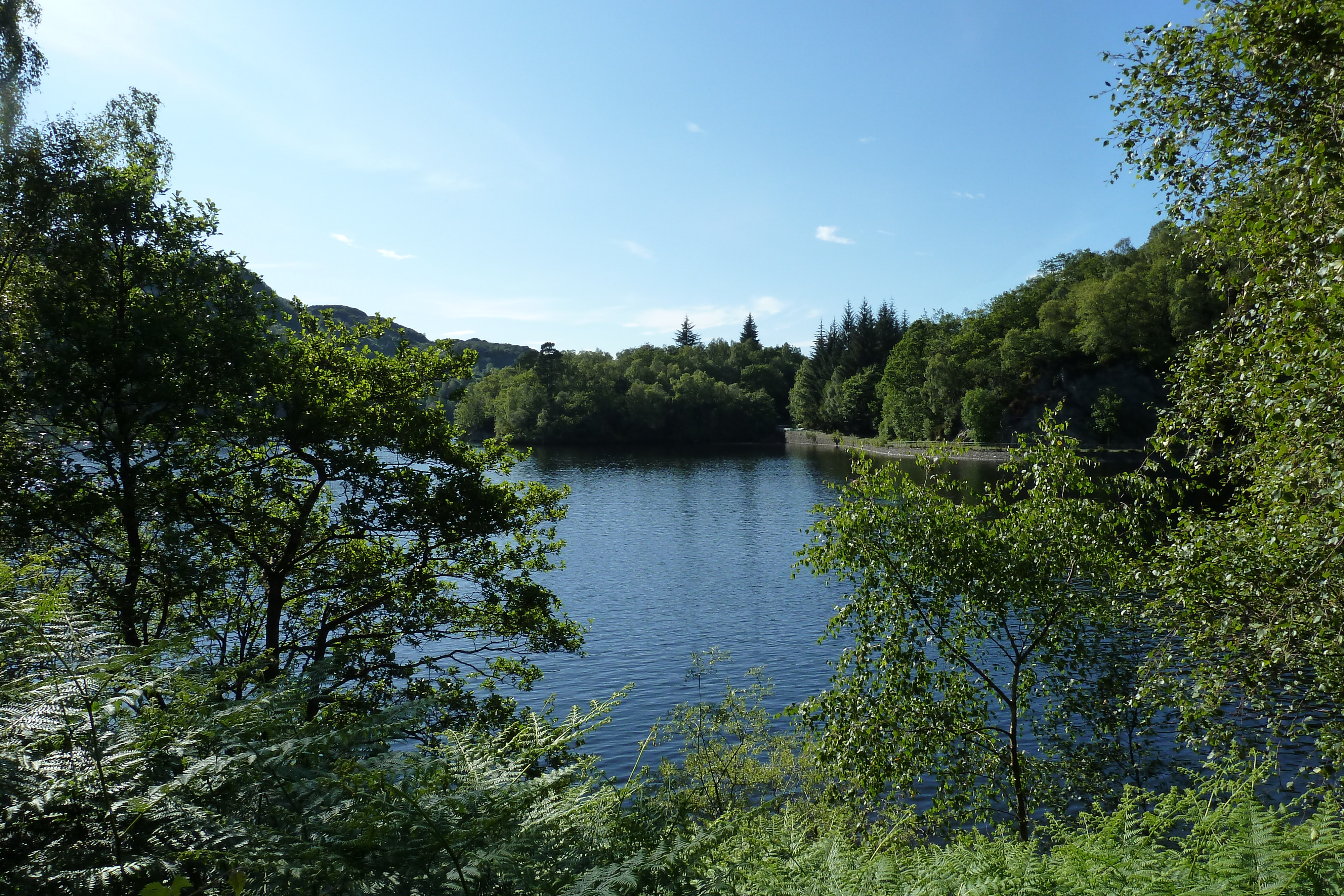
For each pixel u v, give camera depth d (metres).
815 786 11.85
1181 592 9.25
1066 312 89.88
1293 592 8.03
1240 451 9.66
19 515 12.48
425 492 15.80
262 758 2.65
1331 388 7.25
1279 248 7.79
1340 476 7.18
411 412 16.58
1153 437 10.40
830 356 145.12
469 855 2.32
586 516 59.44
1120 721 10.80
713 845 2.57
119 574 13.84
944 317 117.81
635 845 2.76
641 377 163.25
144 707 2.91
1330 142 7.41
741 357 178.62
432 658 16.27
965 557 10.77
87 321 13.16
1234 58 8.09
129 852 2.35
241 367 14.20
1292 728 8.45
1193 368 10.02
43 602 2.95
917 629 11.09
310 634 16.34
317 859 2.15
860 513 11.23
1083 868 3.04
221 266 15.54
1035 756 11.73
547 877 2.42
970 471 69.06
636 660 26.06
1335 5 7.01
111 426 14.29
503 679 17.33
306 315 17.27
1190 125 8.51
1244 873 2.62
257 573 16.45
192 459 14.82
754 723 12.78
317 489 15.70
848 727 11.07
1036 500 10.79
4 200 13.45
